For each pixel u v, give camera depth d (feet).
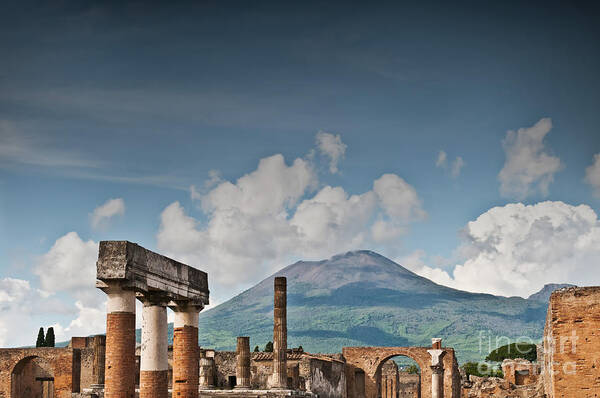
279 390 246.06
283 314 252.21
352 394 359.87
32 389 351.46
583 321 178.70
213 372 314.55
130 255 128.36
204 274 160.15
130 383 125.90
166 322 143.23
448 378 359.05
